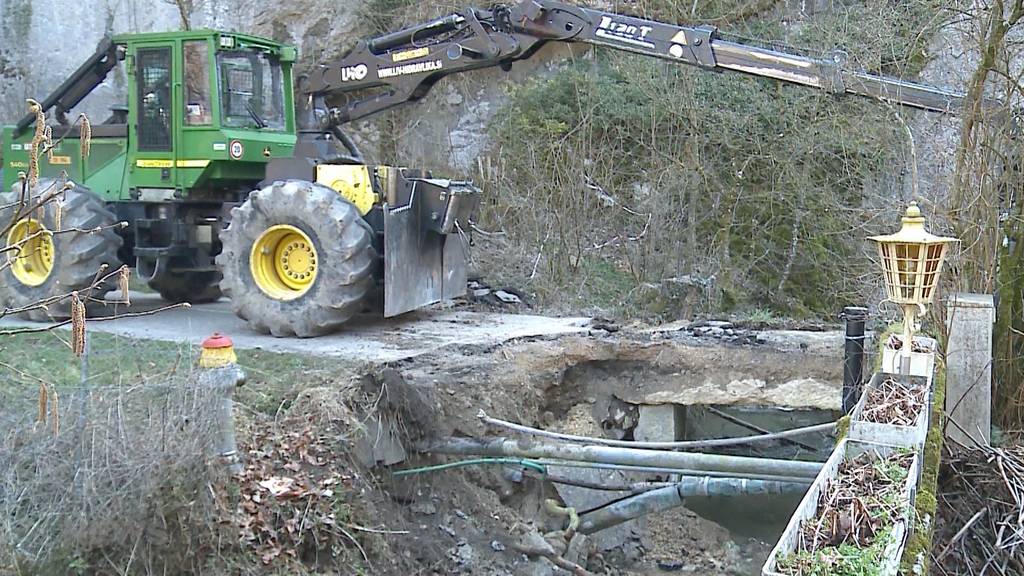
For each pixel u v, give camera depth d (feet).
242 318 28.37
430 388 23.94
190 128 30.48
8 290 29.99
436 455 23.73
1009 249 25.27
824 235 45.34
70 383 20.21
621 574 27.89
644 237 46.37
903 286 16.78
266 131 31.60
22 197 10.93
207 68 30.22
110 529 15.25
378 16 55.77
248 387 21.94
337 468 19.81
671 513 30.37
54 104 33.19
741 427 34.65
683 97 47.14
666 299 42.11
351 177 28.84
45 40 54.24
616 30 27.58
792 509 31.30
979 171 24.80
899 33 39.11
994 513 21.02
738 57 26.11
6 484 15.35
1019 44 25.16
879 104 27.30
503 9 29.09
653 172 48.11
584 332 30.40
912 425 14.83
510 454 22.56
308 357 24.61
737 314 38.29
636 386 29.32
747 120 46.24
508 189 50.06
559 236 47.24
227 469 17.39
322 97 33.14
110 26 56.08
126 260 34.06
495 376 25.96
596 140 51.01
